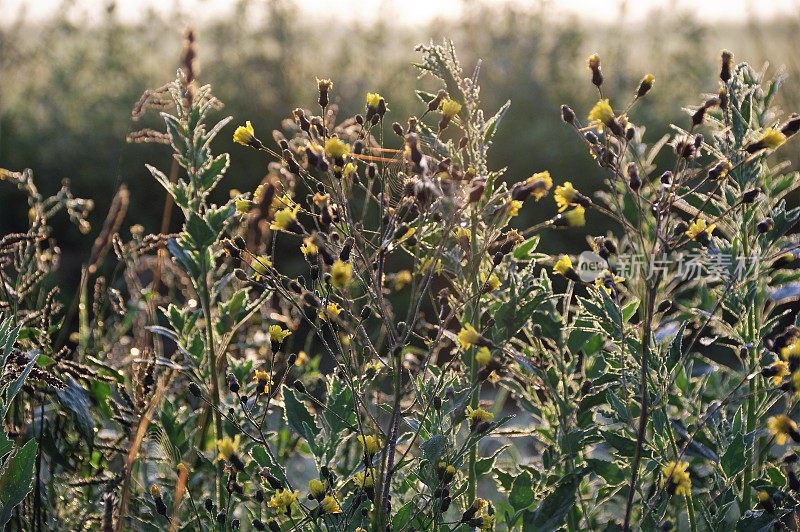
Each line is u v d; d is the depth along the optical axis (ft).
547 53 26.03
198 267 7.48
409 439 7.29
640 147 7.63
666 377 6.62
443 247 6.34
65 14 25.05
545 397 7.38
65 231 22.71
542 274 7.44
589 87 25.67
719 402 6.70
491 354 6.46
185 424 7.70
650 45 26.58
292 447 8.46
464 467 7.38
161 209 23.49
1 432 6.31
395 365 6.07
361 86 25.32
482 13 26.53
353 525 6.24
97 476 8.05
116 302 9.27
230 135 24.26
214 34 26.40
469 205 6.26
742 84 7.30
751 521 6.23
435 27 26.76
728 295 7.22
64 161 24.03
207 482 8.27
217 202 23.47
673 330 7.46
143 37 27.09
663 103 25.40
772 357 6.98
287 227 6.03
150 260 10.07
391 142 20.15
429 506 6.56
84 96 26.00
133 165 23.68
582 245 21.15
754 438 6.43
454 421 6.35
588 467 6.58
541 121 23.95
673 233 6.61
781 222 7.14
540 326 7.04
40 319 8.45
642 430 5.95
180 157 7.71
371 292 6.19
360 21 26.50
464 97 6.90
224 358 8.27
